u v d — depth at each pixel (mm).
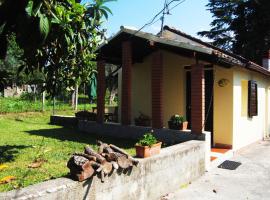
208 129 11023
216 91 10789
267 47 29047
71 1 4754
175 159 6852
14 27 3812
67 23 4586
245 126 11828
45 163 7074
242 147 11422
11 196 3705
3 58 4238
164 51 11578
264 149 11898
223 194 6766
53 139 10734
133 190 5520
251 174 8312
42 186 4105
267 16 28766
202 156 8164
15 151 8445
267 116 15367
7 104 22484
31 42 3564
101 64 11875
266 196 6707
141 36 10039
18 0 3529
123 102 11102
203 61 9602
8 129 13586
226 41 34156
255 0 29438
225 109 10602
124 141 10438
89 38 5992
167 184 6582
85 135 11789
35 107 22969
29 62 5738
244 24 31859
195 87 9141
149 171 5969
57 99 29047
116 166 4973
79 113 13805
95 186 4695
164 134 9844
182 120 9750
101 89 11969
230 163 9367
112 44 11086
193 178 7660
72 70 6730
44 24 3463
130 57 10867
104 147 5379
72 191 4316
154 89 10258
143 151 6008
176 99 11797
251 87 12258
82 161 4477
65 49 5473
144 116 11492
